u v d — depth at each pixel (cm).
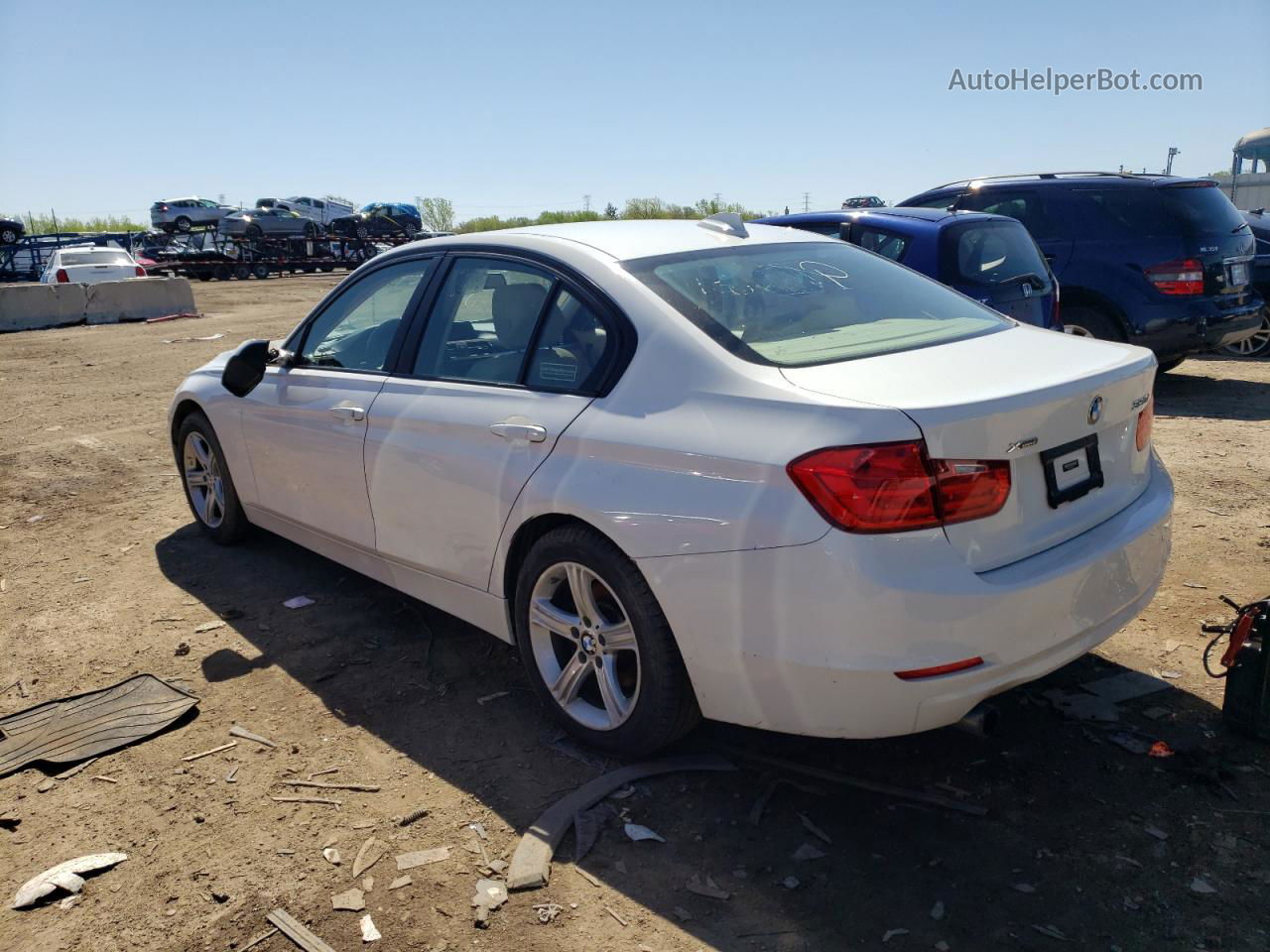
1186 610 422
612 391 315
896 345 319
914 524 256
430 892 272
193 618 458
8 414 945
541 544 330
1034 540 279
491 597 362
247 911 267
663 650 300
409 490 383
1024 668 274
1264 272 1060
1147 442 334
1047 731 338
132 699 382
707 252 359
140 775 333
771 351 303
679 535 284
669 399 300
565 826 296
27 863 290
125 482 691
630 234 371
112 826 306
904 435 255
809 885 269
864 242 754
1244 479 596
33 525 602
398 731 357
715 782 316
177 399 550
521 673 399
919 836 288
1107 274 830
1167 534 324
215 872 283
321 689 389
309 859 288
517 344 355
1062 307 862
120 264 2112
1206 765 316
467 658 412
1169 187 821
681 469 287
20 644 436
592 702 346
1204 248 811
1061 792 305
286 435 454
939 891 265
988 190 898
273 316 1947
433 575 387
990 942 247
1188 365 1047
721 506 275
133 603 477
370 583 495
